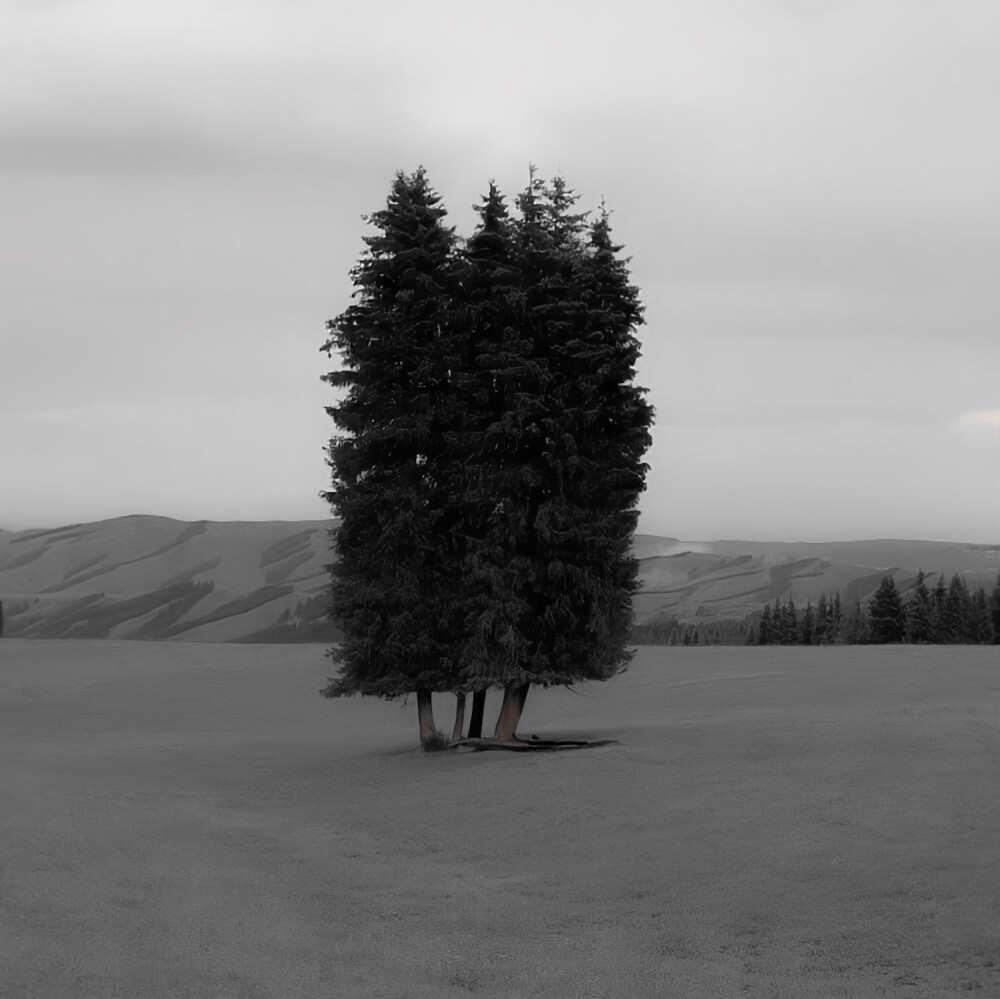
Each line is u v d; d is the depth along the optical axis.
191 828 21.19
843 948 11.20
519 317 33.41
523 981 10.19
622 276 33.72
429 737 34.41
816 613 173.25
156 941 11.28
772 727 31.02
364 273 34.66
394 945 11.67
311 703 66.00
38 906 12.73
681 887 14.57
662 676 65.94
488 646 32.16
